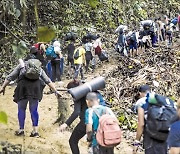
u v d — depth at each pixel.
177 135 3.53
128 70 10.78
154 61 10.97
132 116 8.16
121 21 18.98
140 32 13.34
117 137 4.70
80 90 5.33
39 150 6.11
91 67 13.20
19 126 6.76
